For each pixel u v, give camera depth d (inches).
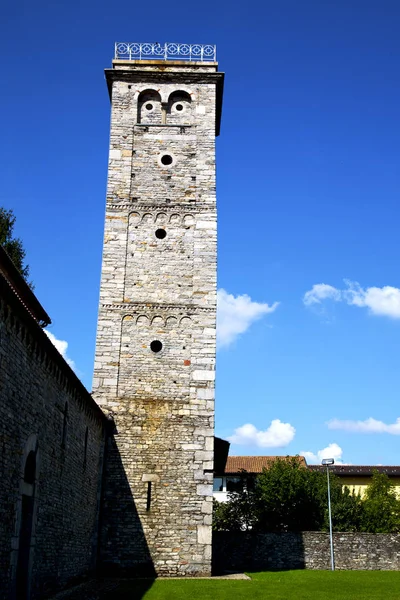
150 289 1197.1
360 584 1012.5
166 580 975.0
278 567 1343.5
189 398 1132.5
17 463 622.5
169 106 1338.6
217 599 773.3
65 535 840.3
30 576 669.3
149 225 1238.9
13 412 608.1
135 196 1255.5
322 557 1355.8
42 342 689.6
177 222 1243.2
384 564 1342.3
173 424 1117.1
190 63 1358.3
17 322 609.0
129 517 1062.4
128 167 1275.8
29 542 669.3
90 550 1009.5
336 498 1882.4
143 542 1050.7
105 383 1135.0
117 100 1325.0
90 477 1007.6
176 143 1299.2
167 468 1091.3
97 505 1058.1
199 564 1043.9
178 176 1274.6
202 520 1065.5
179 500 1075.3
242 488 2107.5
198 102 1336.1
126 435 1107.9
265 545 1363.2
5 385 581.3
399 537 1359.5
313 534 1371.8
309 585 972.6
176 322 1178.6
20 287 874.1
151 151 1290.6
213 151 1298.0
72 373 821.9
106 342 1160.2
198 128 1312.7
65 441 835.4
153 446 1103.0
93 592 800.9
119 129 1302.9
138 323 1175.0
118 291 1191.6
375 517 1918.1
